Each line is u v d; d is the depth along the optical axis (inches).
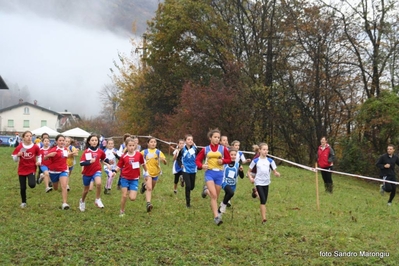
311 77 1160.8
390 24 1068.5
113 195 488.4
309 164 1270.9
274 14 1262.3
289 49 1230.9
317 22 1127.0
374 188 855.1
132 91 1702.8
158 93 1540.4
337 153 1200.8
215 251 281.7
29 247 275.9
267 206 453.7
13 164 778.8
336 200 534.6
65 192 398.0
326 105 1179.3
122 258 262.2
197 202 462.6
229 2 1370.6
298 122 1251.8
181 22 1350.9
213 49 1390.3
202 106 1139.9
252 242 304.8
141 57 1632.6
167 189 539.5
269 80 1266.0
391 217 438.3
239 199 493.4
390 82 1097.4
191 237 310.3
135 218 365.7
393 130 968.9
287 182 699.4
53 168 403.2
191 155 434.9
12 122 3329.2
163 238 305.3
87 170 387.2
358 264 267.1
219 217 343.6
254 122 1203.9
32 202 423.8
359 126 1055.6
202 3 1353.3
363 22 1093.8
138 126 1632.6
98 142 389.4
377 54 1082.1
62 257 257.6
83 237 300.8
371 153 1022.4
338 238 322.7
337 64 1149.1
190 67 1443.2
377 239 329.1
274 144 1306.6
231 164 367.2
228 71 1255.5
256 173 370.3
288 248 295.6
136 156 375.2
